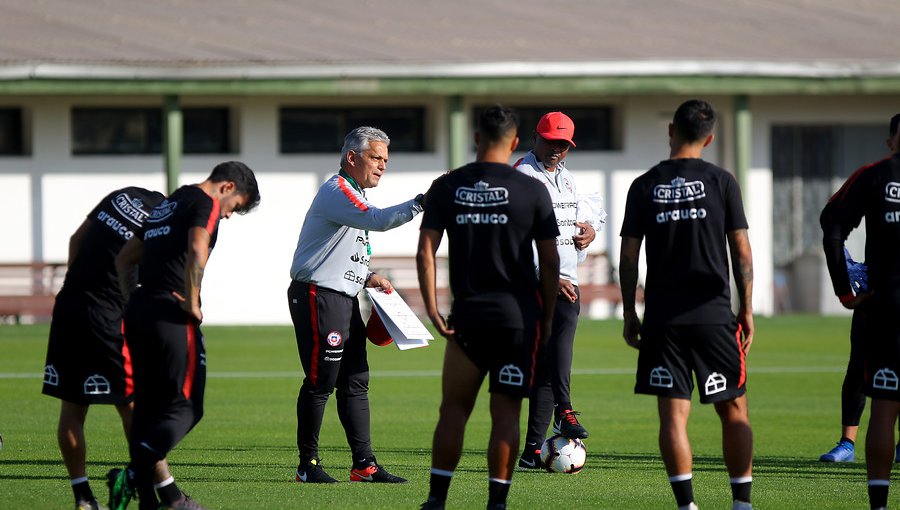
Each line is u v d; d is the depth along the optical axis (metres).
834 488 29.38
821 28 102.62
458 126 90.44
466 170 23.75
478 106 97.00
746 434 23.89
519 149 97.94
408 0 105.62
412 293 91.56
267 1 103.25
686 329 23.31
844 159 102.50
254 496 27.36
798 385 55.34
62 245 90.31
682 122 23.81
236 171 24.27
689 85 91.50
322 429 40.91
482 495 27.92
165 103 86.06
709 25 102.19
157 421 23.55
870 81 94.06
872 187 24.36
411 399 49.50
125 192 25.55
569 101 98.19
